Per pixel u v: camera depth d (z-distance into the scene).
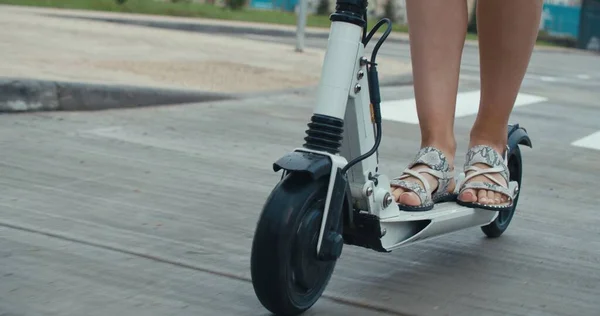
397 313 2.61
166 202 3.77
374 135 2.60
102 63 8.05
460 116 7.35
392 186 2.77
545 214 4.11
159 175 4.27
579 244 3.60
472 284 2.94
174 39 11.80
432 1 2.82
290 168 2.28
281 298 2.34
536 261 3.29
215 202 3.84
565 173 5.25
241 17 21.70
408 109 7.46
